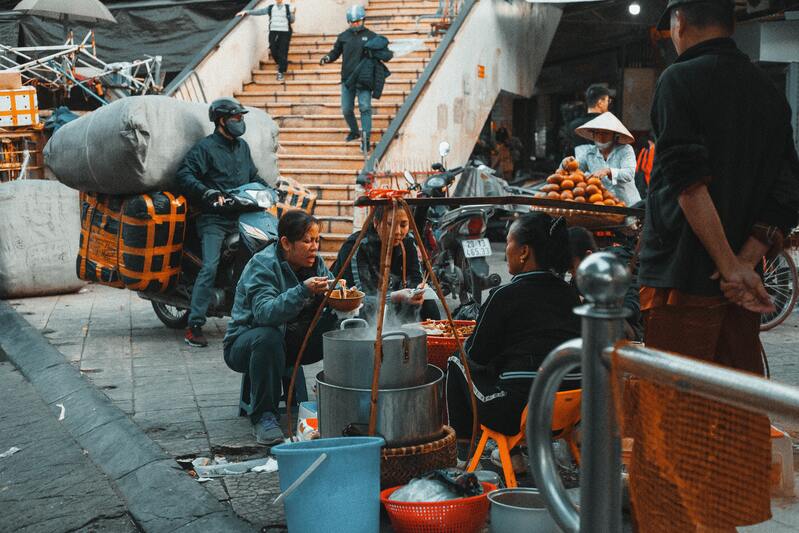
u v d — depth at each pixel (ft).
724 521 5.62
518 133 83.15
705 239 9.21
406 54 50.70
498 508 10.81
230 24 49.34
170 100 24.17
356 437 11.66
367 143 42.45
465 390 13.74
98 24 55.36
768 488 5.74
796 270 25.27
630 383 5.86
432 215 28.55
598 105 25.50
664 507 5.83
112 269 24.54
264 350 15.66
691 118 9.42
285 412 17.49
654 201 10.00
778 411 4.54
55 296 33.27
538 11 56.44
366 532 11.10
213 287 24.22
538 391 6.57
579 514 6.20
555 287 13.17
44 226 32.60
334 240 38.34
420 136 42.93
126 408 18.42
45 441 17.33
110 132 23.20
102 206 24.90
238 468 14.62
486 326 13.07
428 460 12.09
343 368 12.35
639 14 60.75
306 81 49.42
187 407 18.42
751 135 9.54
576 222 17.79
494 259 41.88
